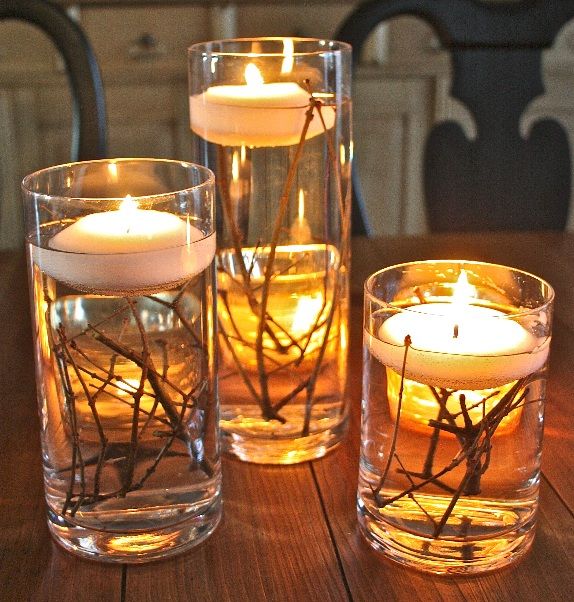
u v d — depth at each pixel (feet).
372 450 2.10
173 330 2.06
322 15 7.50
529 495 2.08
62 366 2.05
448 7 4.33
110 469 2.09
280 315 2.40
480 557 2.07
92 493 2.09
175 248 1.99
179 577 2.09
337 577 2.09
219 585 2.07
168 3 6.97
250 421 2.45
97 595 2.04
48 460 2.13
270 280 2.39
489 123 4.46
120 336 2.04
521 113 4.46
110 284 1.98
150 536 2.12
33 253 2.05
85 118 4.16
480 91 4.43
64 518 2.13
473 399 1.97
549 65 7.81
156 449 2.09
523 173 4.49
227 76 2.36
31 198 2.03
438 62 7.66
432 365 1.95
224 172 2.38
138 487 2.10
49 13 4.11
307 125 2.34
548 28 4.40
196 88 2.45
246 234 2.39
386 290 2.16
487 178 4.48
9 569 2.11
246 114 2.31
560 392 2.75
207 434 2.16
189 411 2.10
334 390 2.48
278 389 2.43
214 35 7.43
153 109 7.59
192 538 2.16
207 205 2.08
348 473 2.43
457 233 3.91
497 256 3.67
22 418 2.64
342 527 2.23
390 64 7.66
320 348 2.43
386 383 2.03
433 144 4.43
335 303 2.44
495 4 4.37
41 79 7.36
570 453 2.49
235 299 2.41
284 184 2.37
